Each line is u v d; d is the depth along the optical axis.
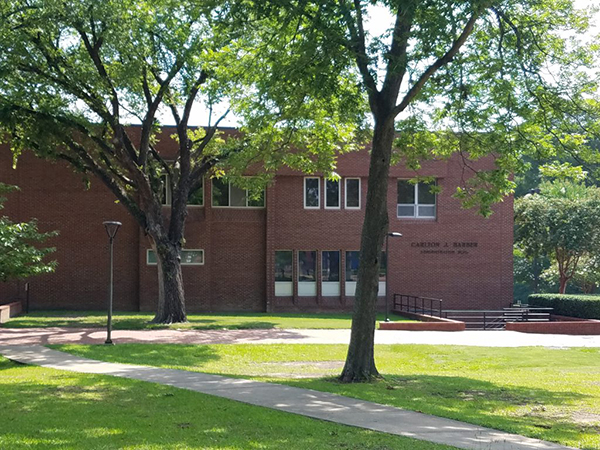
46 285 31.39
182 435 8.30
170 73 23.28
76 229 31.70
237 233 33.34
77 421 9.11
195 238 32.78
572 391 13.13
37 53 21.83
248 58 18.23
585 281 45.50
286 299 33.53
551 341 23.66
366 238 14.13
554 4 15.72
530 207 38.19
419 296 34.06
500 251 34.66
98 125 23.88
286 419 9.42
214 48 21.42
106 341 19.05
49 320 25.97
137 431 8.48
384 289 33.94
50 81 21.94
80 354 17.12
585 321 28.02
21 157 31.31
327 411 10.20
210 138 26.69
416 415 10.01
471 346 21.53
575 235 36.91
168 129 32.34
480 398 12.08
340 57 12.81
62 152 26.69
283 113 17.02
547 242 37.69
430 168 34.06
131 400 10.84
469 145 17.30
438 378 14.93
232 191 33.38
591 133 15.78
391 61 13.21
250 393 11.74
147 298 31.97
